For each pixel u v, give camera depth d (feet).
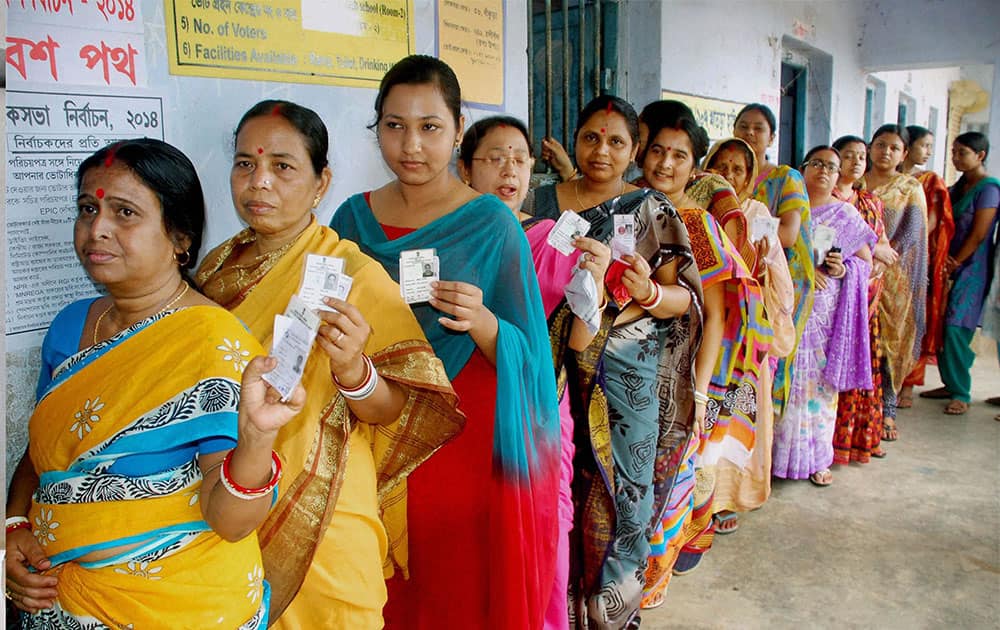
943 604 9.87
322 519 4.64
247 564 4.18
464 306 5.26
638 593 8.49
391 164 5.83
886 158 18.13
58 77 5.40
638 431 8.34
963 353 18.79
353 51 7.91
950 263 19.04
